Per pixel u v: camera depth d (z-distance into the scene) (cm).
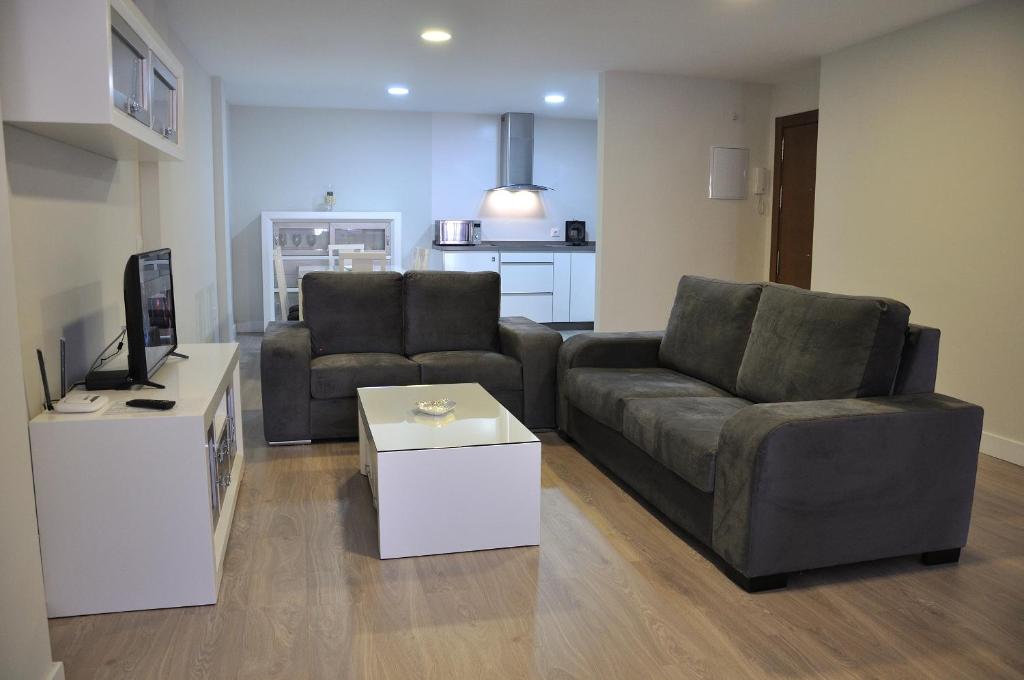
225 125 725
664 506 311
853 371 288
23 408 193
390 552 281
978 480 378
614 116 618
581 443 407
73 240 297
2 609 179
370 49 546
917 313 469
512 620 239
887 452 264
